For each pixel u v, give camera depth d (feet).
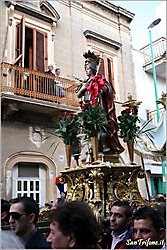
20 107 37.42
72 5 47.37
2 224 11.66
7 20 39.78
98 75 17.78
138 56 53.78
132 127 16.98
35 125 39.42
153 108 52.65
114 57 50.60
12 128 37.42
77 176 15.52
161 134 22.24
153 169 46.98
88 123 15.34
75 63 45.57
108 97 17.65
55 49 44.34
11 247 5.55
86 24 48.60
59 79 40.60
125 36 52.95
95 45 48.42
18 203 9.26
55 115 39.78
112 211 10.54
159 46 52.39
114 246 10.19
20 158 37.42
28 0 42.80
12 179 36.52
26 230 9.04
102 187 14.52
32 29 42.63
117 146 17.40
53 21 44.52
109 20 51.80
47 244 8.32
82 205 5.83
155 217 7.82
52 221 5.65
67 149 17.13
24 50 40.14
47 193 38.93
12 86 36.42
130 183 15.56
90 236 5.49
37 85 38.63
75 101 40.57
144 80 53.16
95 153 15.35
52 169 39.78
